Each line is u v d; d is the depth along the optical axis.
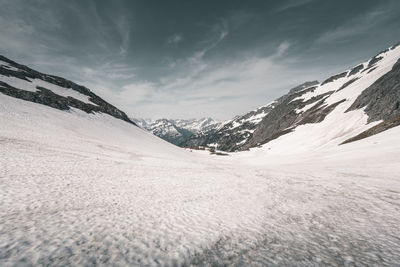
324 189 16.53
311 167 33.38
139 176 19.89
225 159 99.81
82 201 11.01
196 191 15.30
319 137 102.56
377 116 88.06
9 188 11.62
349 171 25.30
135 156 38.09
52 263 5.31
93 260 5.64
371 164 28.19
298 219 9.95
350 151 45.59
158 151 59.25
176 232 8.07
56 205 9.97
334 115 122.56
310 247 7.13
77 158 25.17
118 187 14.84
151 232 7.90
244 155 119.94
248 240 7.62
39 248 5.97
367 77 161.38
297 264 6.05
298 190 16.23
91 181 15.71
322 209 11.45
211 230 8.45
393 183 17.97
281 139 132.75
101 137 54.47
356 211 11.06
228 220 9.66
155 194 13.80
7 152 20.89
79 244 6.46
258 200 13.30
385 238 7.84
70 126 53.38
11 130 33.94
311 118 144.50
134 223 8.67
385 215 10.40
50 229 7.32
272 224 9.28
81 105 81.50
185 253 6.48
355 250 6.93
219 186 17.45
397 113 77.81
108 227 8.01
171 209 10.91
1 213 8.27
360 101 112.31
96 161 25.38
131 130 84.69
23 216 8.24
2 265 4.99
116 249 6.39
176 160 43.66
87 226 7.90
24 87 73.12
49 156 23.16
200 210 10.97
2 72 76.50
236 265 5.93
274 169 32.72
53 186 13.16
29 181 13.52
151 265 5.69
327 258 6.40
